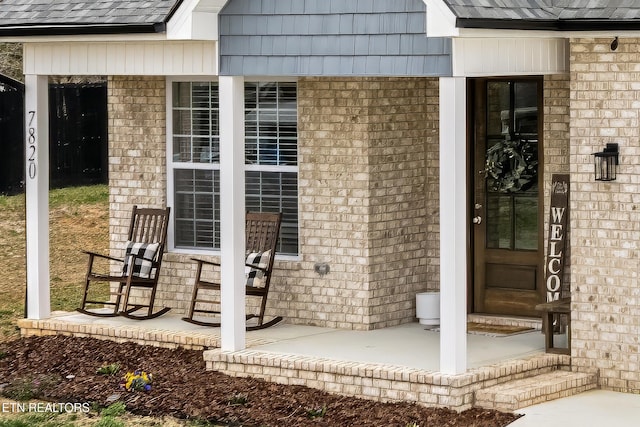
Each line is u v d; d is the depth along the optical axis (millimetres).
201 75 15023
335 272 15438
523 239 15312
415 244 15758
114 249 16938
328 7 13375
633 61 13094
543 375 13430
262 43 13781
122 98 16750
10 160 26172
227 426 12531
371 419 12375
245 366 13836
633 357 13266
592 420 12188
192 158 16469
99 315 16172
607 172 13211
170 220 16578
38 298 16031
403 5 12922
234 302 14070
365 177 15188
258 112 15961
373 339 14695
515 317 15344
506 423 12117
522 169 15234
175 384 13719
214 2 13844
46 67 15562
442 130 12656
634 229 13180
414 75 12883
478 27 12281
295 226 15820
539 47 13453
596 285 13414
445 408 12586
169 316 16328
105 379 14117
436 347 14180
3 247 22844
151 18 14125
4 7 15398
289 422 12422
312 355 13805
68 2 15086
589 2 13117
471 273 15617
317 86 15445
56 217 24703
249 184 16094
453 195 12617
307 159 15562
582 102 13359
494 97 15391
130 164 16750
